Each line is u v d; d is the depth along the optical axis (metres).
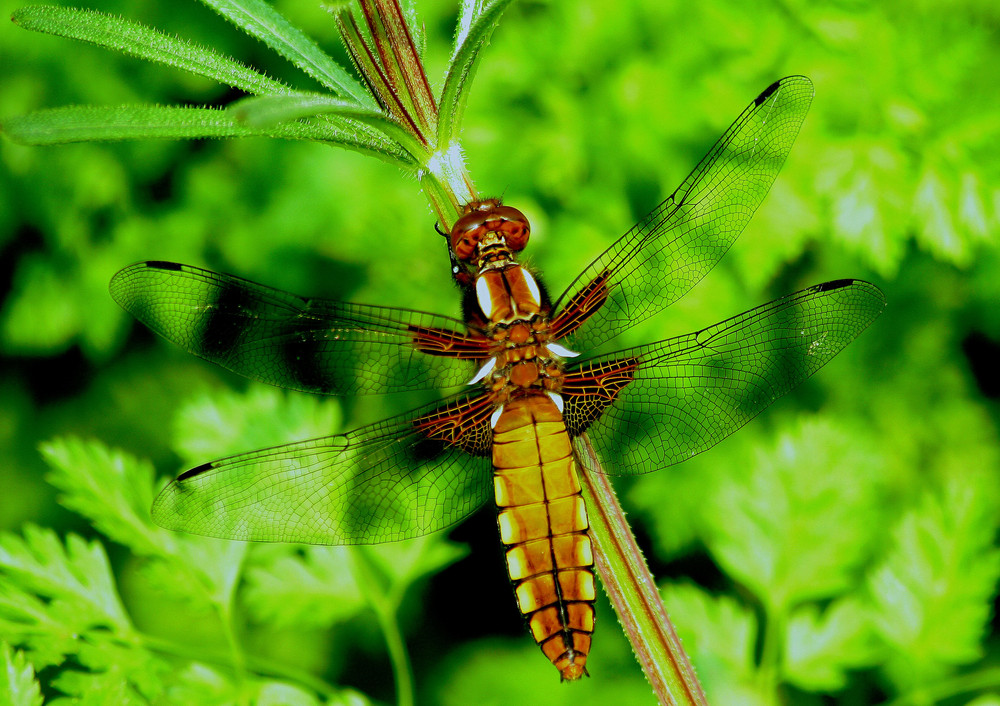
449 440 0.70
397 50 0.68
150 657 0.71
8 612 0.71
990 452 0.76
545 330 0.70
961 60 0.76
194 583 0.72
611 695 0.76
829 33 0.76
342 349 0.70
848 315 0.70
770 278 0.76
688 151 0.76
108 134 0.67
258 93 0.68
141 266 0.70
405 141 0.68
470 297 0.70
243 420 0.74
